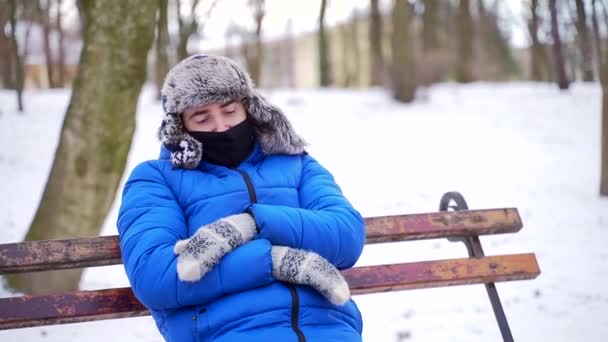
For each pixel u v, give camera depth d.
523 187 8.42
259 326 2.06
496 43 26.98
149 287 2.05
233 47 21.98
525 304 4.44
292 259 2.11
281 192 2.35
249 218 2.15
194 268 1.99
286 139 2.41
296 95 17.23
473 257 2.81
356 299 4.59
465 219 2.82
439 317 4.24
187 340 2.11
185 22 17.31
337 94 17.69
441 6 24.77
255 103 2.38
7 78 18.39
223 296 2.12
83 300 2.42
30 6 18.00
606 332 3.95
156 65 16.12
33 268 2.43
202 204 2.27
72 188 4.50
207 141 2.35
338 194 2.40
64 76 22.27
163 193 2.28
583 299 4.54
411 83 15.91
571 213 7.12
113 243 2.51
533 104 15.31
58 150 4.58
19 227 6.69
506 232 2.87
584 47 19.78
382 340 3.91
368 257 5.55
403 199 7.90
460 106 15.31
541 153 10.61
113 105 4.53
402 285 2.66
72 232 4.52
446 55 20.88
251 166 2.41
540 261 5.46
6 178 8.77
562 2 19.70
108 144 4.54
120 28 4.51
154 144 10.75
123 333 3.95
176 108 2.30
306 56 41.78
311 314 2.12
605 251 5.73
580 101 15.46
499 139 11.64
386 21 24.28
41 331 3.96
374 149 10.72
